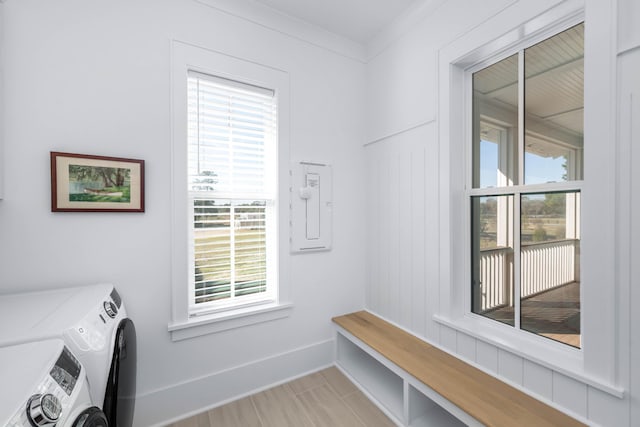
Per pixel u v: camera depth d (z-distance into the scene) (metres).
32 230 1.27
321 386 1.91
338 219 2.21
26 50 1.25
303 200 2.03
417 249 1.85
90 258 1.39
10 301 1.08
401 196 1.98
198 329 1.66
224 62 1.71
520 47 1.40
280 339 1.96
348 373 2.01
